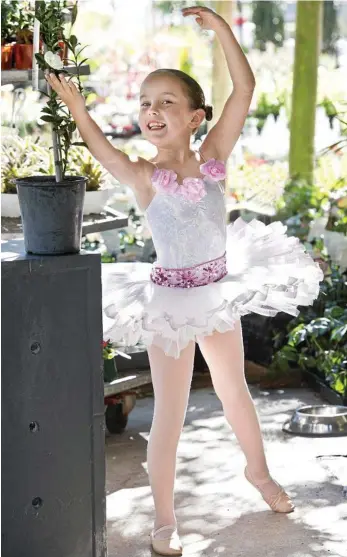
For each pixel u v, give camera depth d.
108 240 5.57
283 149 7.45
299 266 3.43
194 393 5.04
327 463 4.07
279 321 5.27
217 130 3.52
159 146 3.37
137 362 4.53
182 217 3.29
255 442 3.58
